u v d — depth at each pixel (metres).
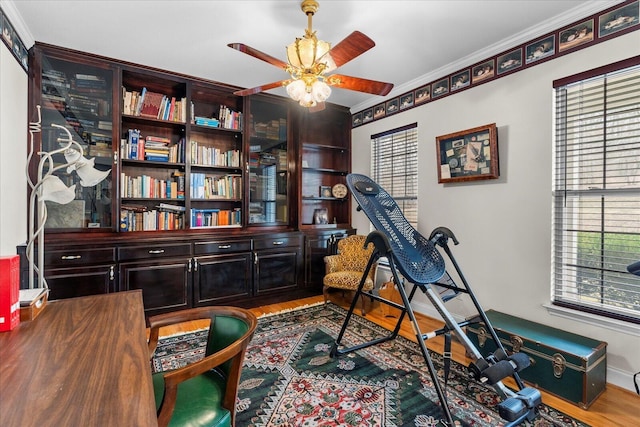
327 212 4.57
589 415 1.79
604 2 2.05
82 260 2.75
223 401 1.19
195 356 2.43
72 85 2.94
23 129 2.51
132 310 1.39
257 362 2.35
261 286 3.67
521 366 1.72
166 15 2.25
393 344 2.67
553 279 2.38
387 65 3.05
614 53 2.03
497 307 2.72
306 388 2.03
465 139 2.92
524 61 2.51
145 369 0.91
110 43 2.65
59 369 0.90
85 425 0.67
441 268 2.16
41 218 1.52
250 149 3.84
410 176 3.65
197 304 3.27
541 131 2.41
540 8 2.15
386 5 2.12
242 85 3.57
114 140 3.01
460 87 2.99
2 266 1.16
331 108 4.31
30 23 2.34
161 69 3.16
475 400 1.91
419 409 1.83
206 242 3.32
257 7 2.15
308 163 4.45
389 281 3.63
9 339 1.09
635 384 1.91
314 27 2.38
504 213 2.67
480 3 2.10
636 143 2.01
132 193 3.19
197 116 3.73
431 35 2.50
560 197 2.36
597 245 2.20
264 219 3.95
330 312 3.45
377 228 2.16
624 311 2.05
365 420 1.73
